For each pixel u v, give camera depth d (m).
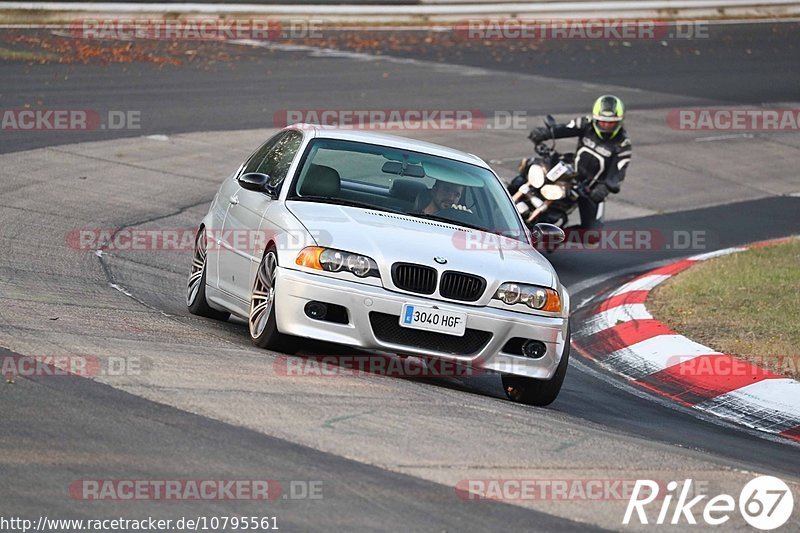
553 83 76.94
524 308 23.12
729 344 30.45
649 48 91.38
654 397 27.11
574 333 33.56
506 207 26.56
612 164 45.25
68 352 20.66
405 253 22.62
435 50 85.06
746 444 22.89
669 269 41.97
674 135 68.44
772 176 63.00
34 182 43.62
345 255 22.41
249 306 24.66
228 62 74.50
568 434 20.03
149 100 61.53
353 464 16.41
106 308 26.17
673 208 55.09
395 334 22.45
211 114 59.97
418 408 20.06
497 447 18.27
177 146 53.06
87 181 45.16
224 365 21.14
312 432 17.62
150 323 24.98
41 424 16.61
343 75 73.38
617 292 38.47
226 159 51.97
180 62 73.12
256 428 17.47
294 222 23.38
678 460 19.23
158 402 18.16
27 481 14.61
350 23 92.19
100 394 18.27
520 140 62.16
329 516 14.43
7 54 70.69
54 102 58.78
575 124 45.78
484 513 15.16
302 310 22.25
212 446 16.45
